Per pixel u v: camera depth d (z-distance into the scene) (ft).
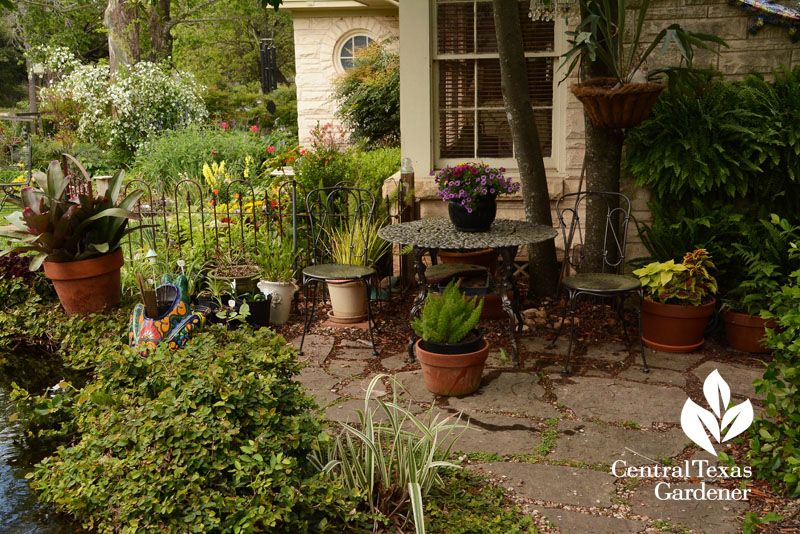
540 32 18.86
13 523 9.00
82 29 76.84
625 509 8.98
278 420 8.71
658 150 15.94
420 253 14.35
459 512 8.80
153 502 7.61
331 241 18.54
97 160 39.63
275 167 29.86
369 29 42.63
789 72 15.78
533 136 17.08
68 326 15.48
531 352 14.75
